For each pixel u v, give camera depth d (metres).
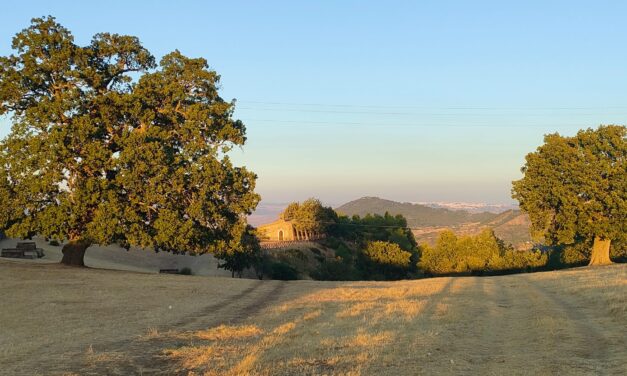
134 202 31.97
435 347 11.81
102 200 31.09
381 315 17.42
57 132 30.22
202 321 17.03
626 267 37.88
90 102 33.34
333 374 9.45
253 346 12.43
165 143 33.88
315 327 15.52
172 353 11.66
